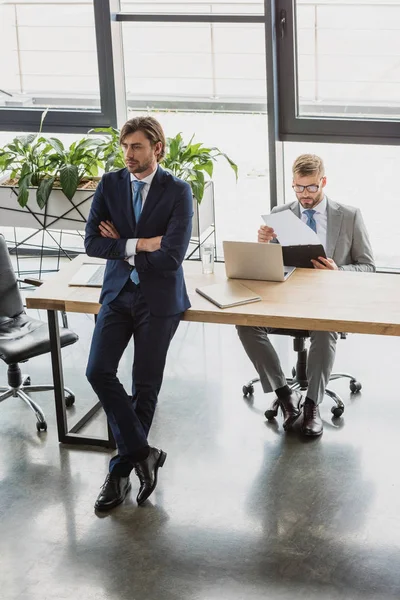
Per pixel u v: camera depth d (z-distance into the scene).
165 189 3.69
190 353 5.16
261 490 3.79
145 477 3.69
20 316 4.57
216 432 4.28
